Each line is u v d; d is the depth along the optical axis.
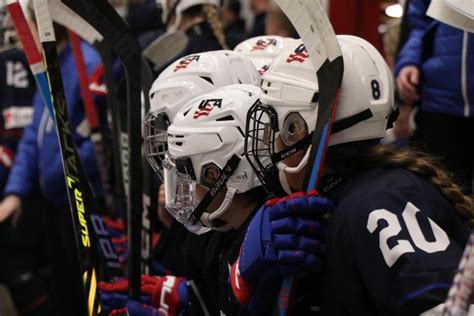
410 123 5.80
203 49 5.82
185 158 3.59
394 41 6.77
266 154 3.45
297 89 3.25
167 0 6.61
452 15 3.31
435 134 5.56
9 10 4.24
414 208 2.91
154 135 4.31
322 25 3.12
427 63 5.55
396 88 6.00
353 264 2.94
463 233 3.08
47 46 3.63
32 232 7.44
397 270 2.79
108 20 4.04
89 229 3.75
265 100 3.34
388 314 2.81
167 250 4.95
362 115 3.19
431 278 2.72
